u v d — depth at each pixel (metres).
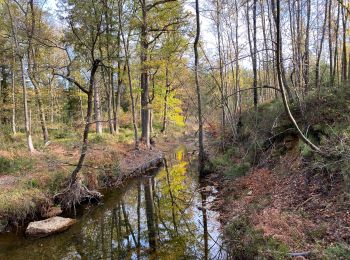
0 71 25.16
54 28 18.97
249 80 25.58
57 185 10.27
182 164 18.53
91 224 9.12
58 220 8.88
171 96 27.08
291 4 14.67
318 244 4.84
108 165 13.59
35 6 17.30
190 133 34.31
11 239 7.96
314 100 9.32
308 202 6.41
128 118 28.78
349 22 14.67
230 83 23.62
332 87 9.89
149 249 7.34
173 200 11.23
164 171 16.59
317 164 6.91
